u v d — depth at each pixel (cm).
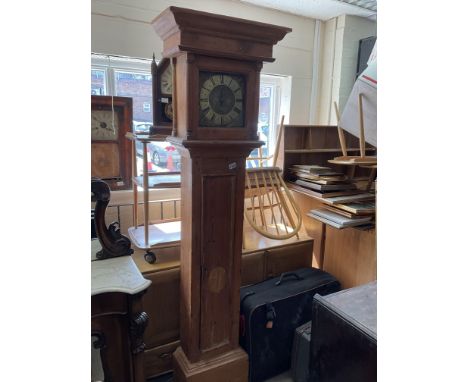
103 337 120
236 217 152
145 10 193
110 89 200
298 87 262
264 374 180
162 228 193
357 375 96
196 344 157
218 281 155
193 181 139
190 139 131
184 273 156
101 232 133
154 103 160
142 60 203
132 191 205
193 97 129
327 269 229
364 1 222
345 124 197
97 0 181
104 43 186
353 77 262
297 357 177
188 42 122
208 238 148
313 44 262
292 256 211
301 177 227
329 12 243
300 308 184
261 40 134
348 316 100
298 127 237
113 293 117
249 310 171
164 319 172
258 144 146
